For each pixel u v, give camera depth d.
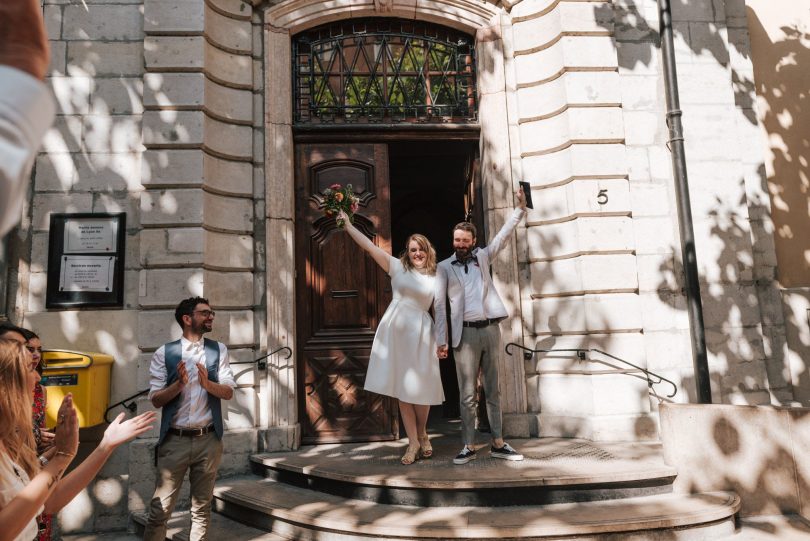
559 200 5.83
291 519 3.96
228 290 5.58
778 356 6.03
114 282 5.37
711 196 5.96
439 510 3.90
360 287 6.04
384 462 4.71
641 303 5.72
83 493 5.09
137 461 4.97
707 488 4.17
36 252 5.36
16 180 0.51
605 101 5.75
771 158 6.44
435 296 4.46
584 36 5.82
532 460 4.54
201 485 3.85
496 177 6.01
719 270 5.87
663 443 4.32
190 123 5.47
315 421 5.79
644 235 5.82
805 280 6.29
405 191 10.15
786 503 4.12
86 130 5.55
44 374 4.75
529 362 5.80
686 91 6.09
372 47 6.36
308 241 6.07
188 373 3.88
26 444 1.75
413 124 6.21
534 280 5.84
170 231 5.35
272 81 5.98
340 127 6.13
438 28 6.39
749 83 6.39
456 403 8.71
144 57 5.51
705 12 6.22
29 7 0.59
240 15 5.96
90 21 5.68
